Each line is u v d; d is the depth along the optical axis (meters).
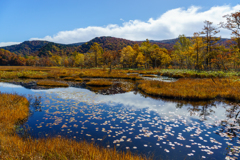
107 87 15.81
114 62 68.69
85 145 3.64
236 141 4.55
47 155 3.00
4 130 4.49
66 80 21.64
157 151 3.99
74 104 8.97
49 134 4.92
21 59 102.00
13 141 3.56
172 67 51.41
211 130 5.36
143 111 7.68
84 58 71.50
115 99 10.38
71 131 5.22
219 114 7.20
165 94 10.97
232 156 3.77
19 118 6.27
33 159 2.77
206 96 10.15
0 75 24.09
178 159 3.61
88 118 6.59
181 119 6.48
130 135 4.96
